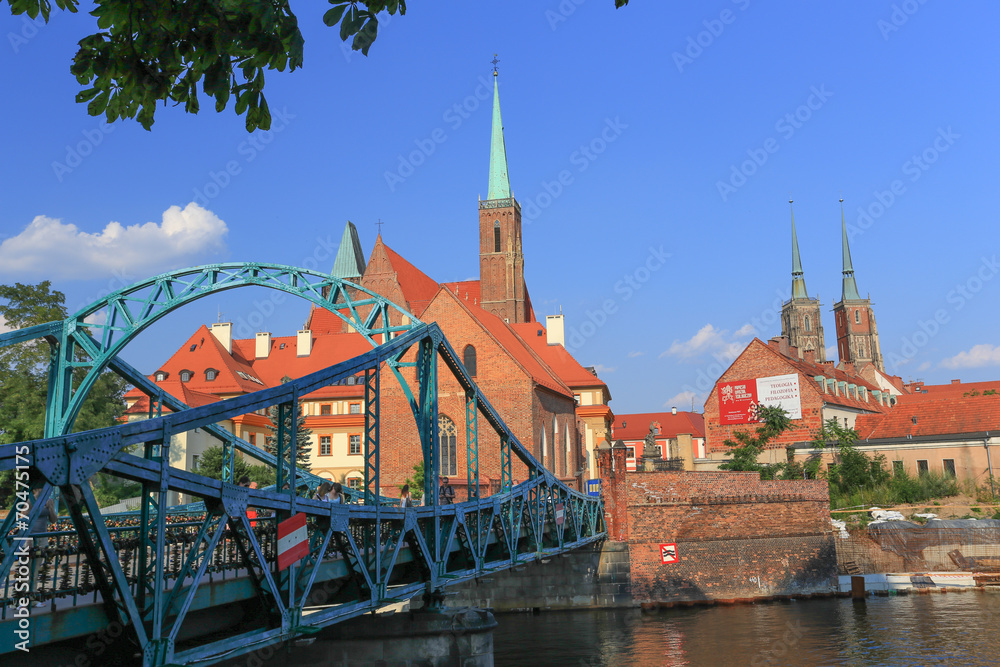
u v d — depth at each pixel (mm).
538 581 40344
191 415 10547
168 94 7203
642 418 118375
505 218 95062
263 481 49125
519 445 26016
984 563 45812
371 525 16484
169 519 24703
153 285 27781
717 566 42219
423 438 19859
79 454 8609
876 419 69188
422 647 19328
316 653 19188
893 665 28688
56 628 9219
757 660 29531
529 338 70188
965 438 61219
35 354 48062
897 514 51531
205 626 13016
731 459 67375
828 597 43219
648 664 29109
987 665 28344
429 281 90688
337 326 87500
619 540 40969
